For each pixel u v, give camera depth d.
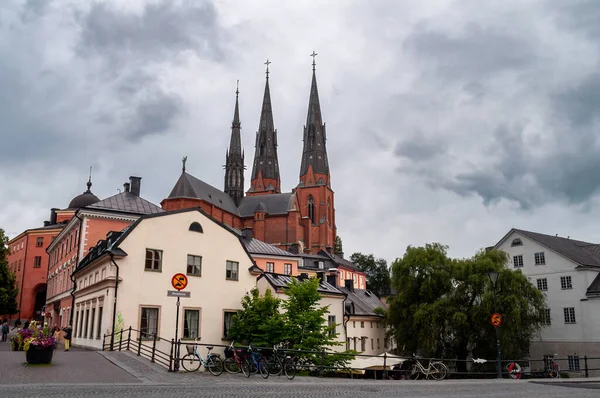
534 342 60.19
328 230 137.50
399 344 55.78
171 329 34.59
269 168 149.12
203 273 36.94
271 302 35.28
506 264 56.22
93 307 36.22
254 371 21.03
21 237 93.81
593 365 55.34
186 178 110.00
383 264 138.88
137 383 16.58
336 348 47.12
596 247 65.62
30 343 21.11
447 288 55.38
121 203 55.44
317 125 145.12
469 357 53.41
